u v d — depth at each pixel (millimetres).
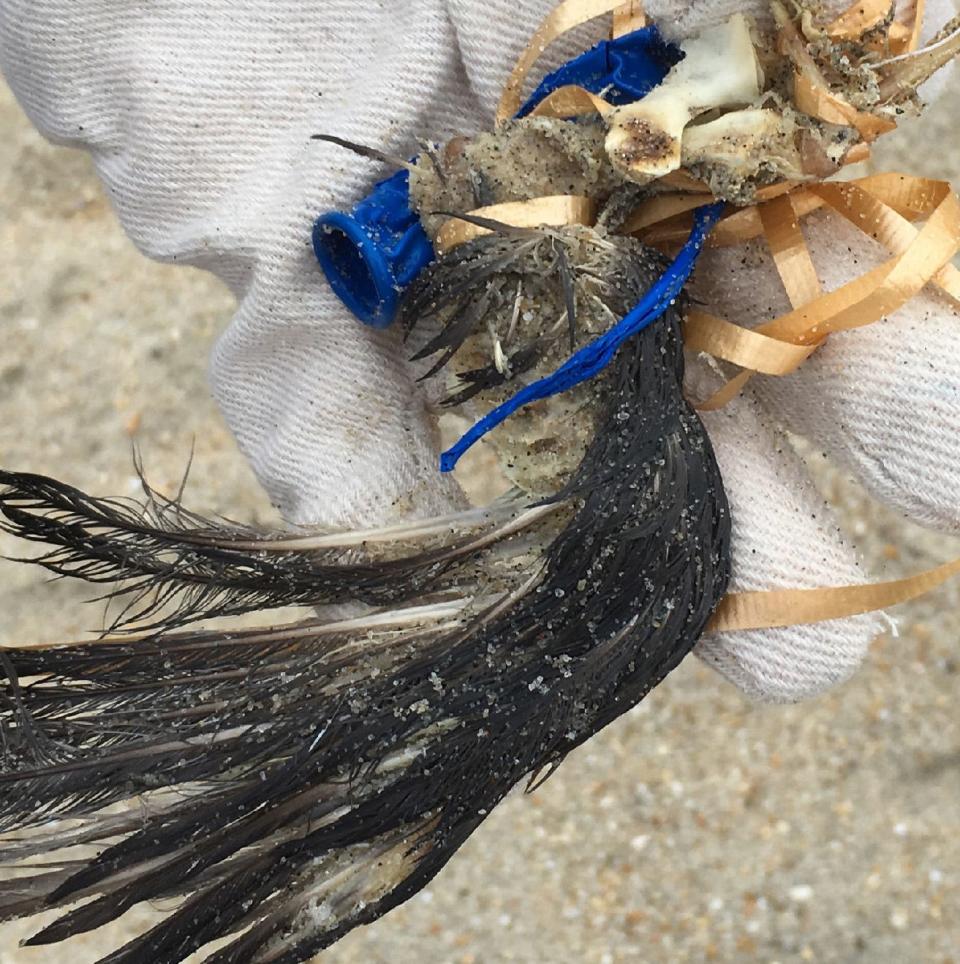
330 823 244
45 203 705
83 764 242
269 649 254
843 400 255
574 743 246
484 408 262
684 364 258
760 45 245
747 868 518
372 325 271
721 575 252
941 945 493
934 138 627
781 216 253
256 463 295
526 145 251
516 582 251
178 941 248
